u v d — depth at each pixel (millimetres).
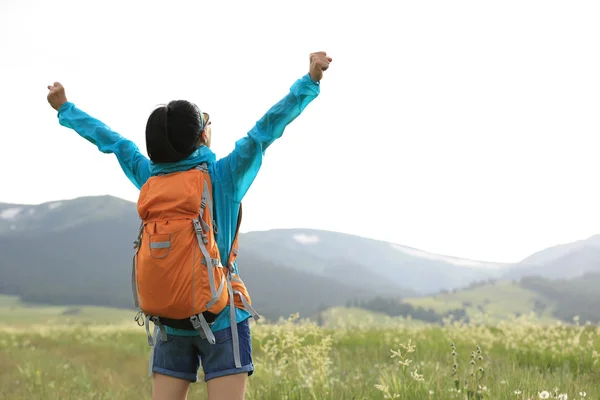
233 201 3221
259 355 9094
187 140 3109
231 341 3096
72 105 3871
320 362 6570
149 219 3039
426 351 10469
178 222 2963
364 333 14086
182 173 3111
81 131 3768
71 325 24469
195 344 3146
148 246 2967
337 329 14750
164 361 3219
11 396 7809
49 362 11039
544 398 4895
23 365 10586
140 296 3045
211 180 3193
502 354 9984
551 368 8258
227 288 3100
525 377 6422
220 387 3074
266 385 6355
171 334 3166
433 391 5488
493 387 5707
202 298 2932
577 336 9430
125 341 16297
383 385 5605
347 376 7316
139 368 10867
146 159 3566
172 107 3150
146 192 3088
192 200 2990
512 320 11805
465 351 10359
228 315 3111
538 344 9773
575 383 6148
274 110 3100
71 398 7691
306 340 11930
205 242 2990
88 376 9523
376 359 9656
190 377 3242
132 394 8125
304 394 6117
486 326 13180
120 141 3668
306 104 3117
